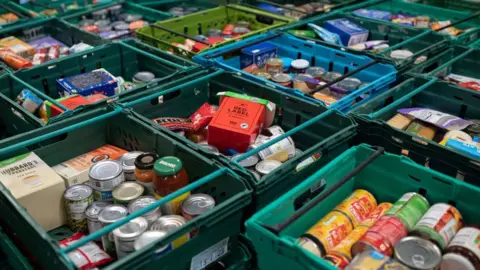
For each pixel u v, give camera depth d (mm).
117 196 1798
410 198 1750
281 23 3664
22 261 1580
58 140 2164
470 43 3184
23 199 1754
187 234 1526
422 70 2855
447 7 4363
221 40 3473
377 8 4230
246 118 2188
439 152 1916
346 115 2166
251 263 1772
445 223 1608
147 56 3055
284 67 3018
